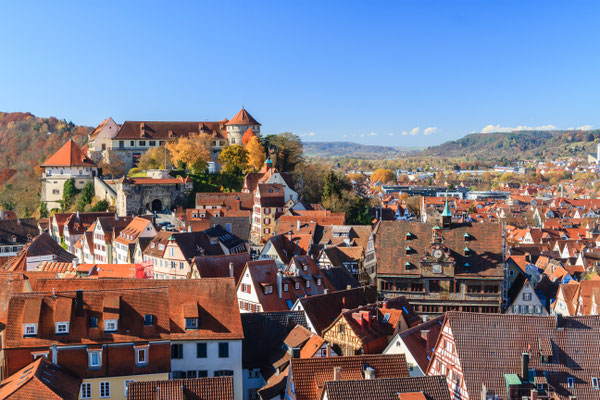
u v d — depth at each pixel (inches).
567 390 2372.0
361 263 4995.1
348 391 2031.3
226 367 2758.4
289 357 2834.6
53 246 5570.9
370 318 3152.1
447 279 4320.9
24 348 2428.6
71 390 2257.6
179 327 2741.1
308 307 3297.2
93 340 2491.4
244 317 3100.4
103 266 4778.5
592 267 6476.4
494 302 4311.0
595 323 2513.5
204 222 5821.9
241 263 4200.3
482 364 2431.1
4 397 2042.3
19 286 2918.3
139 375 2504.9
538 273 6692.9
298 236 5231.3
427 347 3019.2
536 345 2465.6
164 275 4790.8
